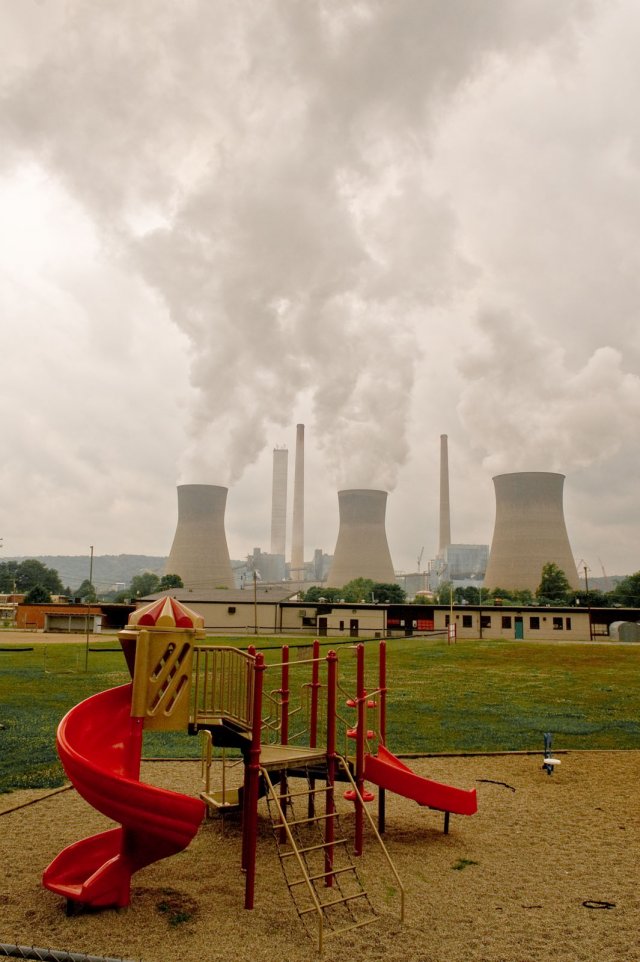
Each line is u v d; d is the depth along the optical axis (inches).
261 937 271.0
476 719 775.7
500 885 328.2
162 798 277.4
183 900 306.5
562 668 1314.0
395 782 404.2
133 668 332.5
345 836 402.9
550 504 6446.9
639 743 662.5
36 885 319.0
